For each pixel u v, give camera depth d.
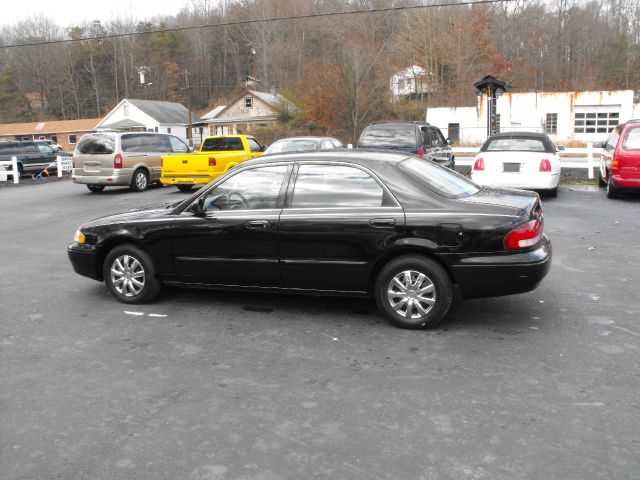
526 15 66.00
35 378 4.48
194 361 4.76
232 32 96.81
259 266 5.78
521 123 43.47
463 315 5.77
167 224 6.07
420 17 62.12
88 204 15.08
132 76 94.81
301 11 78.94
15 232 11.23
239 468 3.23
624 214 11.37
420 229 5.22
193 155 15.77
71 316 6.01
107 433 3.64
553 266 7.60
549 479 3.07
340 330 5.41
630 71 63.84
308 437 3.54
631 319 5.55
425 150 14.47
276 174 5.81
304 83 56.44
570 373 4.38
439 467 3.20
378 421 3.72
